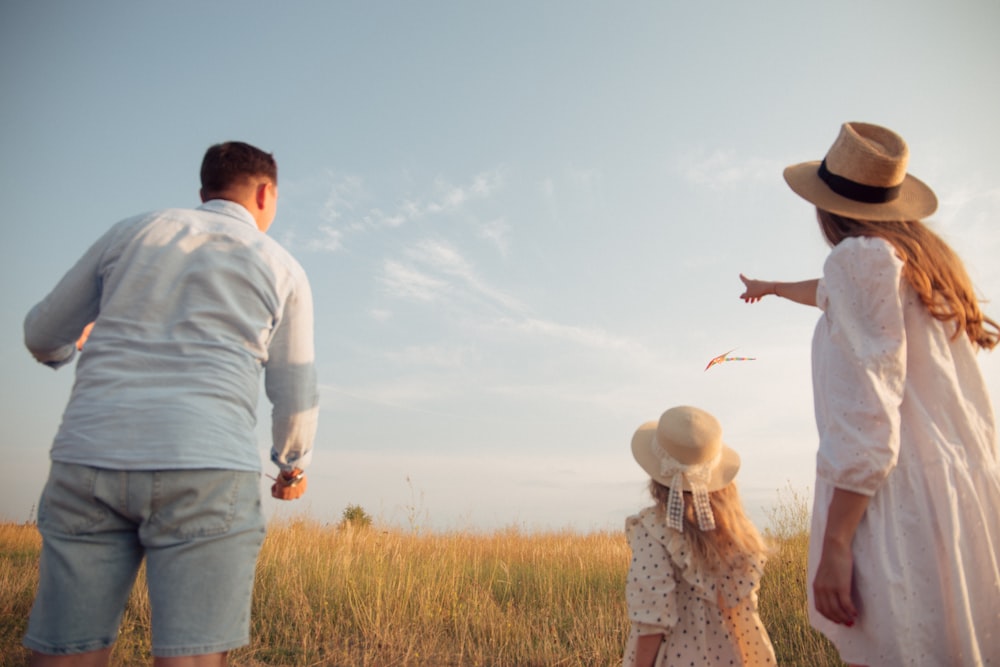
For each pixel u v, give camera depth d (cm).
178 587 195
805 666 443
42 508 203
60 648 195
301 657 454
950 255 198
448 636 518
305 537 728
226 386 208
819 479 190
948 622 171
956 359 191
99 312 219
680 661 253
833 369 184
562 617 569
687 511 264
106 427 196
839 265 189
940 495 176
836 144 211
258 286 222
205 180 248
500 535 846
